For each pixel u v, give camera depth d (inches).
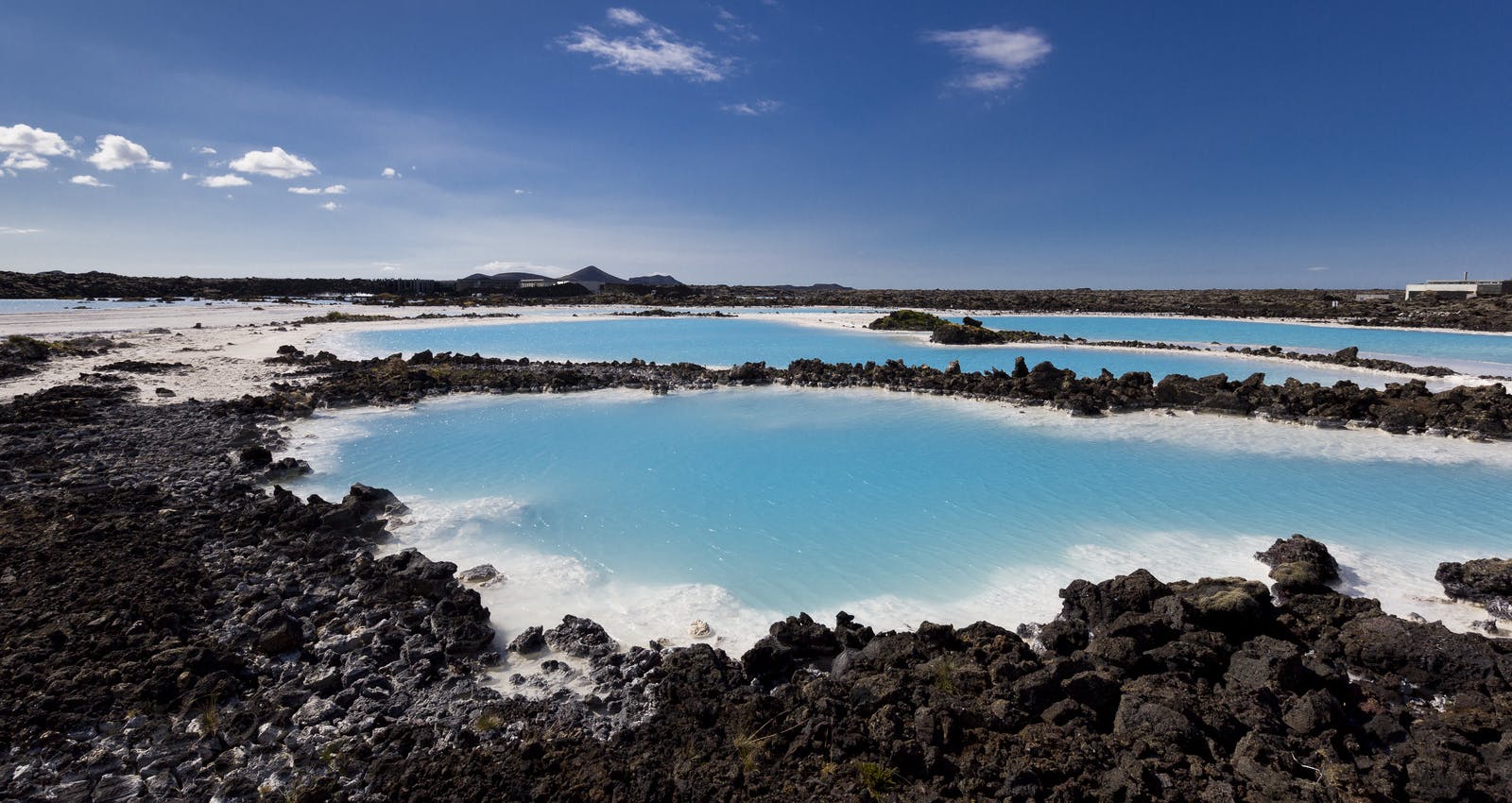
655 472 629.0
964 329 1777.8
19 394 914.7
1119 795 227.8
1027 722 267.4
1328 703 265.1
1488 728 257.9
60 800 231.6
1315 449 713.6
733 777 242.8
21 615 344.5
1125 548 464.4
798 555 453.4
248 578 402.0
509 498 558.6
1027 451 704.4
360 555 430.3
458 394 1005.8
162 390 936.9
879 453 693.9
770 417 864.9
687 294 4074.8
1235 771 240.8
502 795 236.7
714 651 327.9
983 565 439.2
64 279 3722.9
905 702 278.1
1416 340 1883.6
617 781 242.5
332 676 303.0
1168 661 300.2
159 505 514.0
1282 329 2239.2
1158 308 3065.9
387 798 237.8
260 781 245.0
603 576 423.8
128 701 281.6
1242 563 438.9
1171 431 794.8
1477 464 657.0
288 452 692.1
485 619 362.6
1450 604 383.9
